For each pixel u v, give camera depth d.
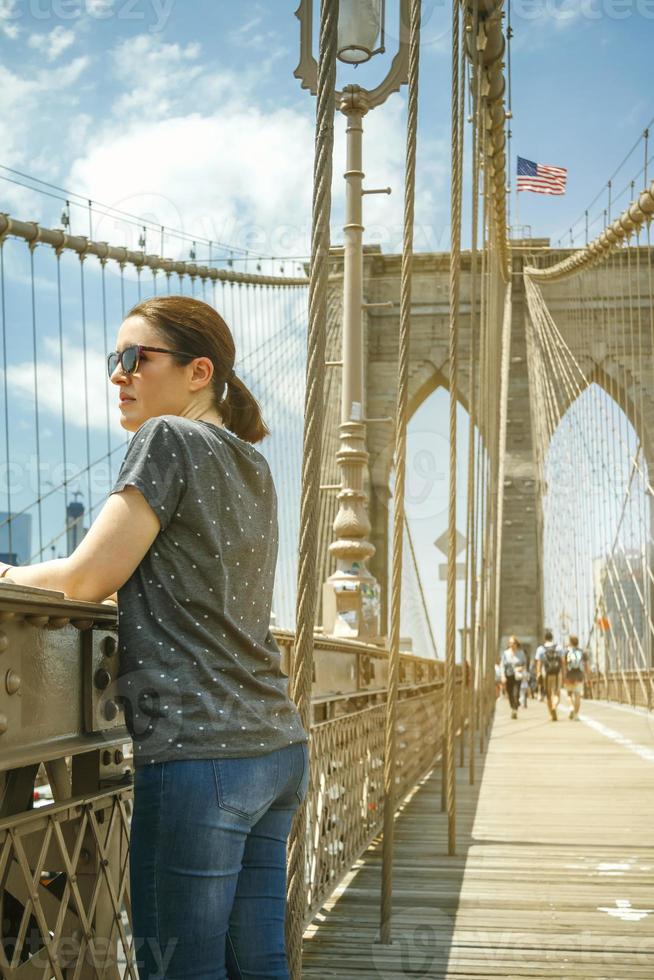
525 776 7.76
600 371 36.19
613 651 23.47
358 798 4.31
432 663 9.03
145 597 1.29
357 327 6.74
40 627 1.21
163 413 1.48
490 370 11.77
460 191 4.45
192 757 1.23
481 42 7.54
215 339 1.52
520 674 16.61
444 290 38.97
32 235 10.20
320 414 1.87
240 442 1.43
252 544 1.38
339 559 6.76
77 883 1.39
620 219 16.67
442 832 5.10
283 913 1.47
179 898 1.23
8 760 1.10
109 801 1.46
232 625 1.32
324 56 1.91
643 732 12.77
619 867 4.24
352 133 6.57
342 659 4.16
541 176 23.30
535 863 4.33
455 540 4.58
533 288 33.78
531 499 38.81
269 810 1.44
